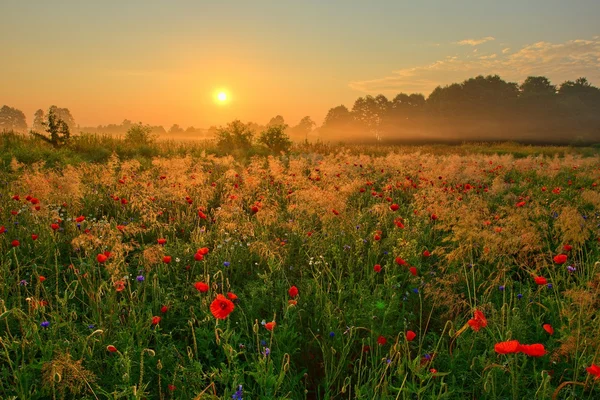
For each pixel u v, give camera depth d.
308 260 4.63
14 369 2.61
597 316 2.91
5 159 12.34
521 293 3.82
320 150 23.67
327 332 3.12
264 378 2.47
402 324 3.25
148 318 3.14
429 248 5.04
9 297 3.47
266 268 4.45
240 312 3.44
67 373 2.26
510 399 2.55
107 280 3.70
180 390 2.51
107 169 9.59
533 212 5.70
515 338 3.00
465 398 2.63
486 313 3.34
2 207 5.75
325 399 2.62
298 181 8.12
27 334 2.68
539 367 2.91
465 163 14.16
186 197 6.36
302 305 3.59
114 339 2.93
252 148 22.19
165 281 4.07
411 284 3.94
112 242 3.99
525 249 3.90
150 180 8.17
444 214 5.20
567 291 2.99
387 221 5.84
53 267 4.16
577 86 130.38
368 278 4.01
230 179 9.16
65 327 3.05
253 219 5.81
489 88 119.12
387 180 9.88
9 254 4.23
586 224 4.47
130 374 2.54
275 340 3.01
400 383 2.58
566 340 2.83
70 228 5.09
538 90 120.88
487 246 3.91
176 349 2.86
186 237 5.53
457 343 3.01
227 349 2.57
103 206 6.79
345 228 5.17
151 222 5.33
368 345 3.01
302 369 3.01
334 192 6.00
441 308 3.61
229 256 4.48
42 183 5.99
